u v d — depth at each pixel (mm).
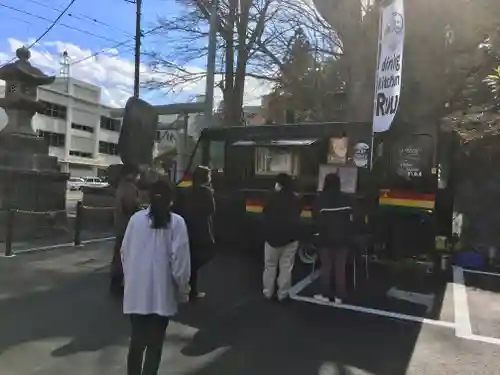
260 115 22344
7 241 8797
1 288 6559
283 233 6234
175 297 3598
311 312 5996
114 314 5574
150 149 11031
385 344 4953
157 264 3488
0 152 11648
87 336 4852
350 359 4516
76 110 62562
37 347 4527
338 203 6363
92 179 53438
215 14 13305
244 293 6797
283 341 4941
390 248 8031
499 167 10711
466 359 4602
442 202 8016
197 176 6188
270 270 6469
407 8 11039
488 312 6234
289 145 8797
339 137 8508
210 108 13070
